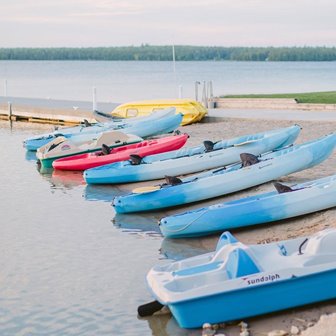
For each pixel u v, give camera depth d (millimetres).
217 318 9883
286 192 14766
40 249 14086
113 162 22328
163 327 10266
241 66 168625
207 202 17141
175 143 22906
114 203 16672
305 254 10328
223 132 27547
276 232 14281
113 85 68562
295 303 10109
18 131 33250
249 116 30703
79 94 55938
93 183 20281
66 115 35156
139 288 11805
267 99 34219
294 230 14250
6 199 18641
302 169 18000
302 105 33156
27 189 19969
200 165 20109
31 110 36812
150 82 75062
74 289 11867
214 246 13992
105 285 12000
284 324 9820
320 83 68625
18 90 63594
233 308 9883
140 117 29156
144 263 13070
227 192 17266
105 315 10812
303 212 14766
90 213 16969
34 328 10492
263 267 10117
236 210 14352
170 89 58688
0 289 11977
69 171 22594
